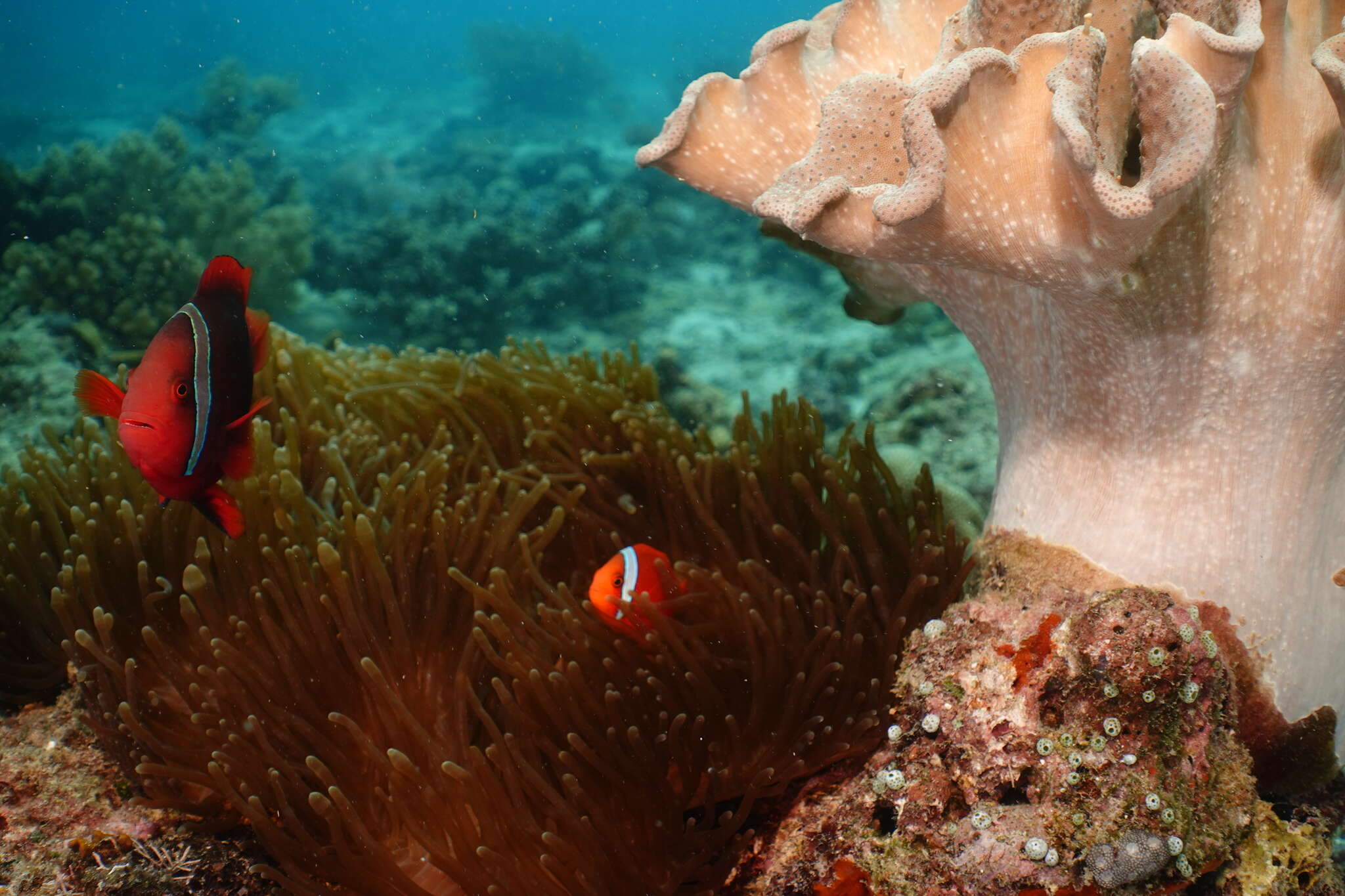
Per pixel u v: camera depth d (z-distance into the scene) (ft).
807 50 1.61
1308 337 1.37
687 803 1.46
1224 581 1.42
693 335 6.48
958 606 1.44
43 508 1.80
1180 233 1.30
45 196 5.78
